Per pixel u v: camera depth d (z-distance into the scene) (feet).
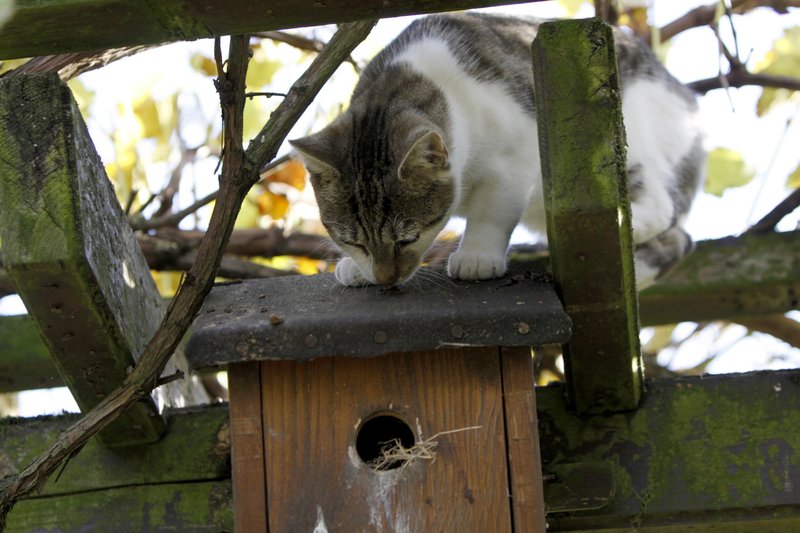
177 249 14.90
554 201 8.00
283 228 15.89
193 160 16.51
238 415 8.52
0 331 12.69
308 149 11.50
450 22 13.97
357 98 12.99
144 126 16.35
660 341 18.28
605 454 9.39
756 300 14.49
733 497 9.13
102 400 8.80
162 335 8.43
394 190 11.46
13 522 9.50
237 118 8.65
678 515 9.18
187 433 9.75
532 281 9.23
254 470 8.47
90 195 8.47
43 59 10.42
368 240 11.56
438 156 11.46
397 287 9.61
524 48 13.85
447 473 8.46
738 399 9.48
